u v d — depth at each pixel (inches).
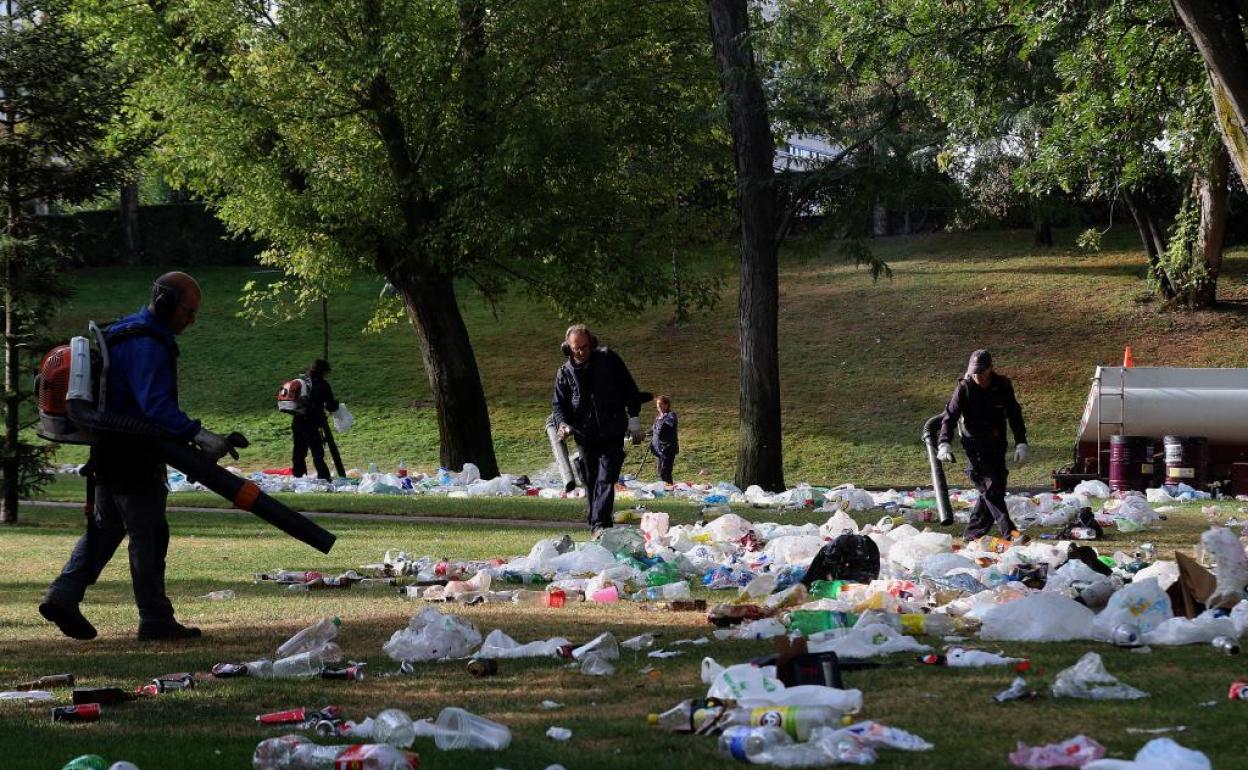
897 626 299.3
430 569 463.2
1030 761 170.1
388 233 1208.8
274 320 2166.6
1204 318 1860.2
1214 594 307.4
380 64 1093.1
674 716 205.5
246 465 1539.1
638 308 1285.7
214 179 1226.0
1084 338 1845.5
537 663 273.4
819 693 202.4
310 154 1170.0
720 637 301.7
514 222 1119.6
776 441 1076.5
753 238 1072.8
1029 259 2247.8
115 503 321.7
